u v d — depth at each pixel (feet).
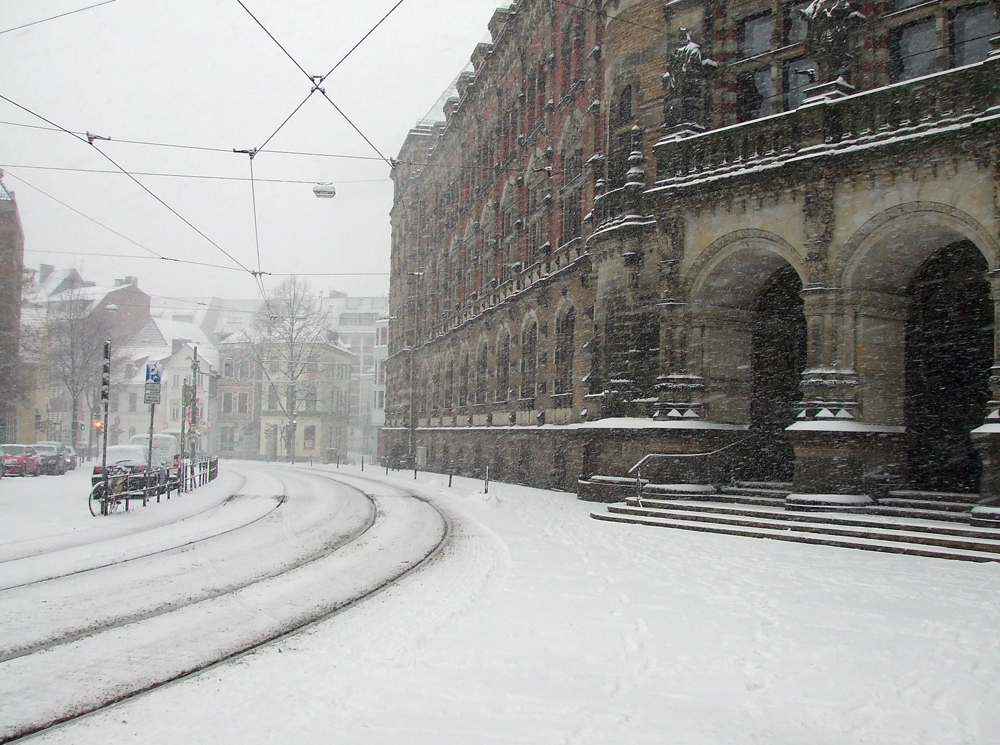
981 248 51.52
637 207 78.54
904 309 60.80
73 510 74.43
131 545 52.26
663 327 71.10
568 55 108.78
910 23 60.44
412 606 34.27
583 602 34.42
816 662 25.81
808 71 62.95
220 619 31.96
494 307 133.08
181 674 24.75
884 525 50.37
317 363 303.27
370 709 21.58
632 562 44.50
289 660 26.22
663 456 69.41
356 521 67.92
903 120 55.93
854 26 60.64
